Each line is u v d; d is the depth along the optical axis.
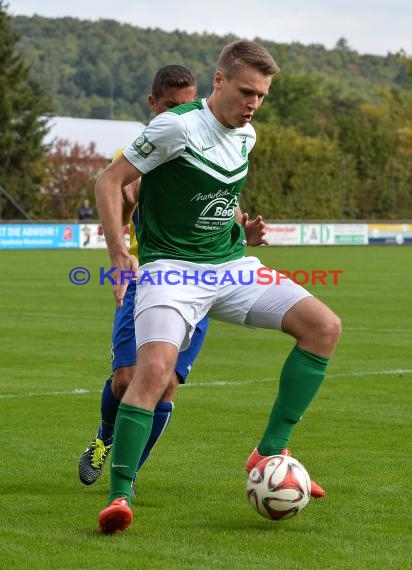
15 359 22.89
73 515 10.63
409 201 112.19
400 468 12.81
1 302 36.84
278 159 102.31
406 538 9.81
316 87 178.75
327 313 10.67
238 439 14.63
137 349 10.31
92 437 14.74
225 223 10.78
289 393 10.77
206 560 9.05
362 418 16.25
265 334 28.34
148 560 9.04
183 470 12.73
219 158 10.48
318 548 9.45
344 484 11.98
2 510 10.83
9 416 16.28
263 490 10.07
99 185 10.33
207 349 25.08
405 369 21.69
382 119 158.62
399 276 52.25
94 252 75.75
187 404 17.44
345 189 106.69
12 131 106.19
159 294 10.33
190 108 10.47
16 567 8.83
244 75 10.24
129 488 10.03
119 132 129.75
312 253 76.06
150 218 10.76
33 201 107.06
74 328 29.06
